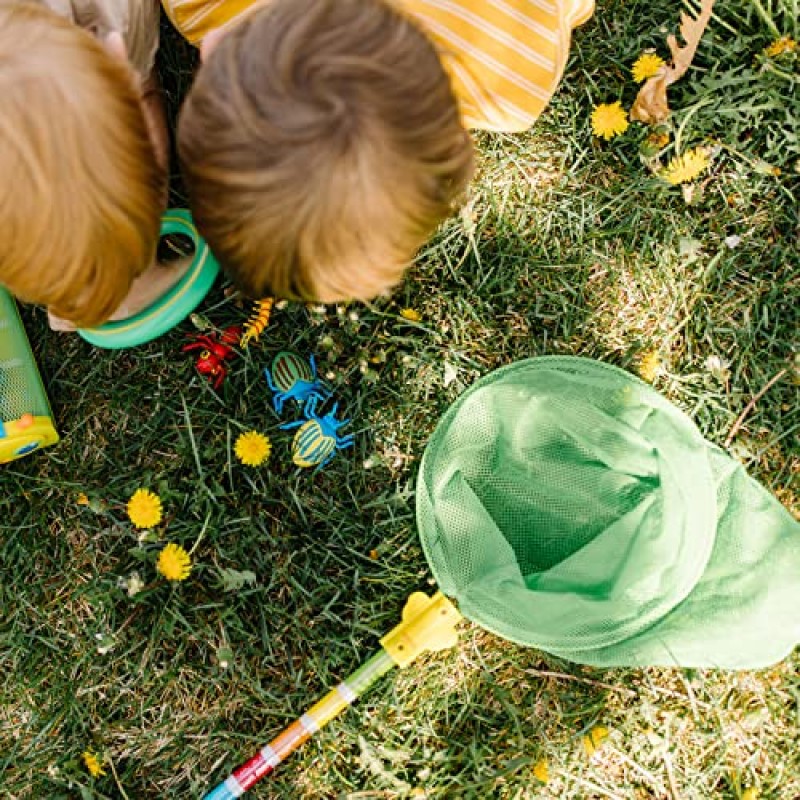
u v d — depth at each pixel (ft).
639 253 5.42
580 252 5.42
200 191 3.58
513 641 4.95
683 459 4.91
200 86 3.47
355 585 5.26
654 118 5.32
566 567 5.14
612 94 5.45
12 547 5.38
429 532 5.06
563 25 4.54
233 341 5.33
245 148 3.34
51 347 5.42
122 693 5.34
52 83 3.61
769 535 5.08
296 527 5.34
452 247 5.37
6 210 3.71
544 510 5.33
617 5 5.44
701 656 5.05
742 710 5.26
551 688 5.29
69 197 3.73
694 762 5.27
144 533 5.09
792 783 5.23
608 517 5.25
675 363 5.44
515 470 5.32
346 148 3.31
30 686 5.32
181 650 5.31
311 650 5.28
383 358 5.29
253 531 5.29
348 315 5.34
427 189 3.55
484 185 5.42
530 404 5.11
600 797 5.28
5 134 3.58
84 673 5.34
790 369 5.31
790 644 5.01
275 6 3.46
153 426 5.38
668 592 4.90
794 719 5.24
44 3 4.53
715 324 5.40
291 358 5.24
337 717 5.24
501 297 5.41
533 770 5.22
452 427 5.10
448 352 5.38
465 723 5.29
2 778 5.30
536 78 4.42
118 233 3.95
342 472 5.35
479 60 4.32
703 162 5.17
